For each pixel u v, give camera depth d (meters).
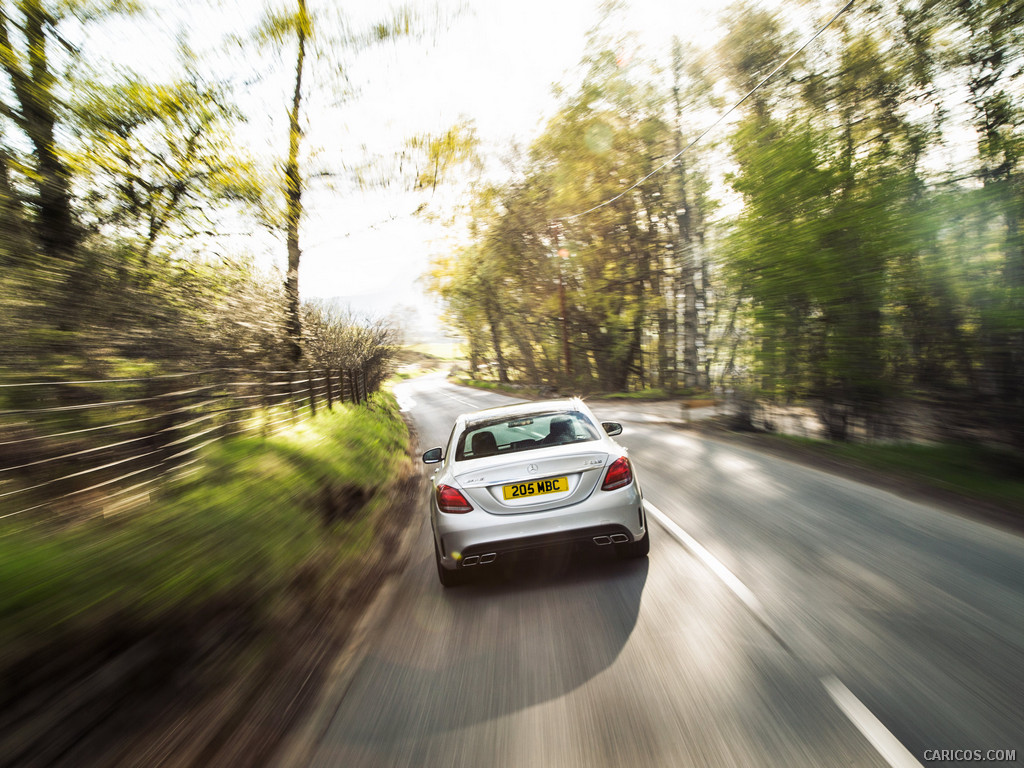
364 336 28.28
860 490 7.95
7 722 2.94
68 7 7.38
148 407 6.58
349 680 3.73
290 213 10.46
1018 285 8.52
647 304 35.84
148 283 7.67
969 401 9.17
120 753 2.98
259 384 10.40
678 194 27.94
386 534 7.85
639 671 3.46
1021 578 4.49
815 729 2.74
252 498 6.64
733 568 5.09
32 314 5.50
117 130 8.02
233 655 4.02
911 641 3.54
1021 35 10.44
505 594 5.03
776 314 12.95
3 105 6.70
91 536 4.70
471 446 5.61
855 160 11.52
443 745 2.93
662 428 17.36
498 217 37.94
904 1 13.22
